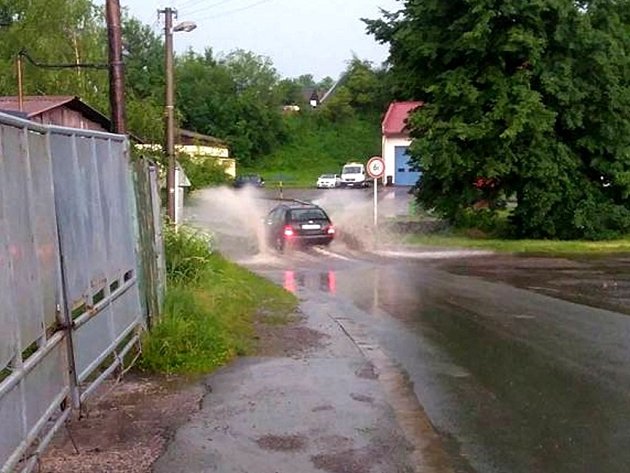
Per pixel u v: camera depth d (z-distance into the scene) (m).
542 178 28.23
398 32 29.67
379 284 17.41
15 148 4.79
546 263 22.08
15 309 4.56
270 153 83.94
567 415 7.29
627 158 28.92
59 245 5.69
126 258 8.21
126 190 8.43
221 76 88.81
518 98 27.17
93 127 29.53
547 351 10.12
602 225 29.08
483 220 31.02
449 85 27.70
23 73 43.41
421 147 28.19
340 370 8.76
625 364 9.36
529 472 5.81
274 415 7.00
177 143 39.22
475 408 7.51
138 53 85.19
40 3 45.78
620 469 5.89
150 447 6.07
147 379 8.18
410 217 36.06
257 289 15.29
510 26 27.69
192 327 9.20
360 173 63.53
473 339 10.98
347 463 5.88
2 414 4.22
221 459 5.86
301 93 102.19
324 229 26.12
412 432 6.71
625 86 29.23
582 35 27.41
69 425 6.49
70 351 5.73
